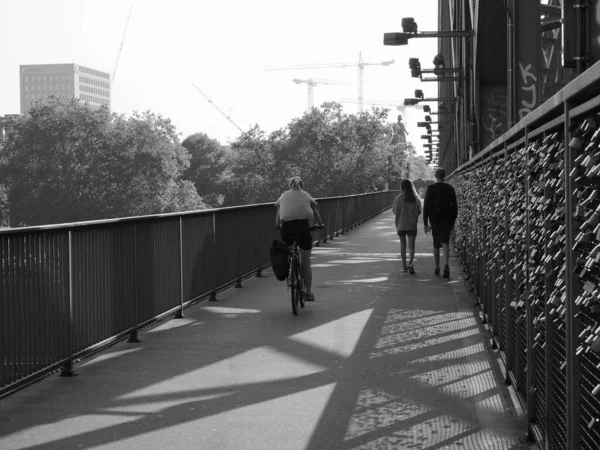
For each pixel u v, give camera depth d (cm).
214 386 686
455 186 2167
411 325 985
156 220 973
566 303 383
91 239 777
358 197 3678
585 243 346
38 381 700
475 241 1162
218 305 1176
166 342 891
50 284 689
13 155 10138
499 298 762
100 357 811
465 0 2133
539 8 1236
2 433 555
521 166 566
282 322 1022
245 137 11738
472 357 786
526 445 516
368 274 1590
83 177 9962
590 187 340
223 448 521
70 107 10306
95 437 546
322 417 588
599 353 324
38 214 9781
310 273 1143
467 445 517
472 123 1825
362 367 754
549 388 456
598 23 702
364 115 11062
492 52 1742
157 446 526
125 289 867
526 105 1244
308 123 10994
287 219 1120
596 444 342
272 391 667
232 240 1355
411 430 552
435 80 2544
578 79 333
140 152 9975
